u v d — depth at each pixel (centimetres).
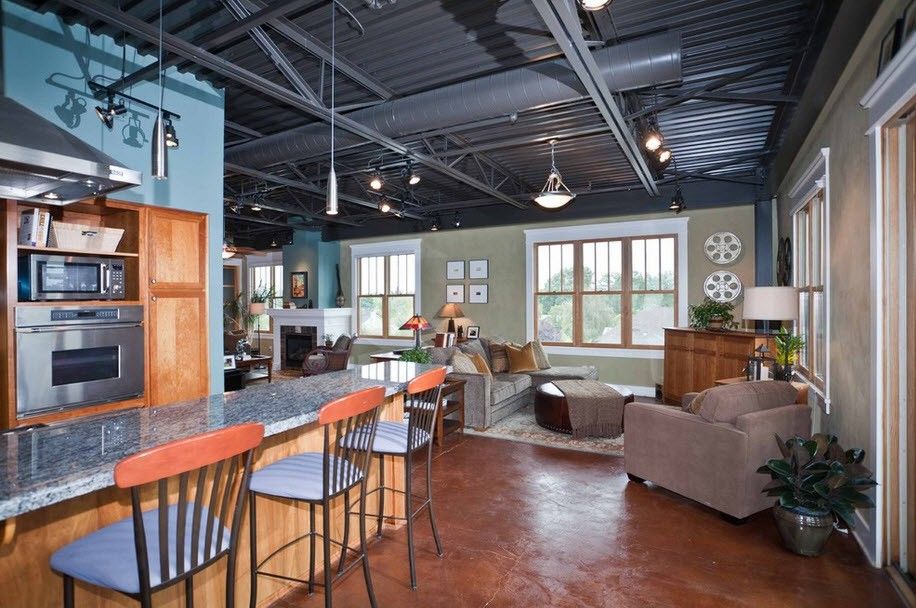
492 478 370
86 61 297
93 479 127
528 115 404
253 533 189
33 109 274
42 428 171
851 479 245
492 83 320
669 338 609
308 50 305
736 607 212
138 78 291
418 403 247
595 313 714
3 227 257
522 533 280
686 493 315
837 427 326
